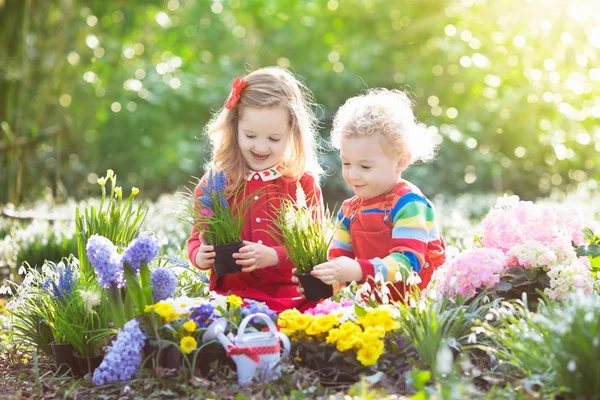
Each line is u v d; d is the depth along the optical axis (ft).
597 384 8.28
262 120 11.95
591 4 38.93
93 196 37.63
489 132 43.57
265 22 51.39
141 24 47.65
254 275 12.28
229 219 11.41
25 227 22.22
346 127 11.73
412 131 11.91
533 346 9.39
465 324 10.42
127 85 45.98
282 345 10.36
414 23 47.52
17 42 31.32
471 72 43.37
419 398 8.30
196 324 10.07
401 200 11.63
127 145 45.09
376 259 11.18
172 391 9.66
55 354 10.99
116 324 10.46
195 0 51.26
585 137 38.83
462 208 30.73
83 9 39.99
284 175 12.50
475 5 43.68
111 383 9.82
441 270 11.60
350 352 9.75
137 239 10.33
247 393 9.39
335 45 49.01
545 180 43.32
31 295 11.87
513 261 11.85
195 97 47.52
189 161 45.47
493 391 8.72
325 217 12.60
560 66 40.16
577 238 12.47
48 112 36.88
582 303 9.07
